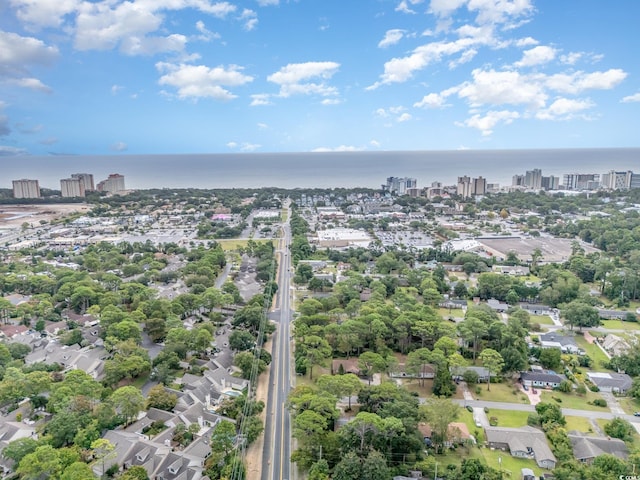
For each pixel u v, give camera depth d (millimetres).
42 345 150750
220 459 92125
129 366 124812
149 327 157125
